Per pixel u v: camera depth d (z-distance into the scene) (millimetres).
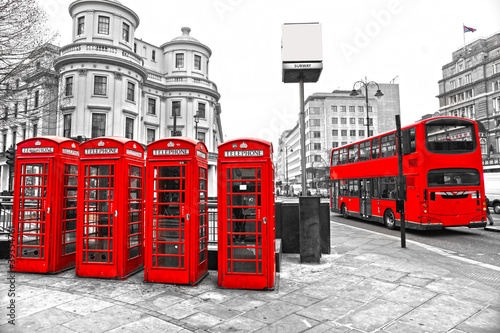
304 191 7961
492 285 6027
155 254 6207
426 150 11750
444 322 4348
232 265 5891
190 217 6105
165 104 36406
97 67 27297
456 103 60094
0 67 11016
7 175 35562
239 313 4676
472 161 11938
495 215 21188
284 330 4113
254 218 5898
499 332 4039
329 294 5520
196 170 6191
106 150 6613
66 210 7207
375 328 4172
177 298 5316
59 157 7027
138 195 7230
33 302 5105
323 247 8844
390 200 13914
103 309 4809
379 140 14883
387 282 6199
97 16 28406
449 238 11930
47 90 14906
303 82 8500
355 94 21781
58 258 6895
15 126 14625
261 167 5910
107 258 6520
